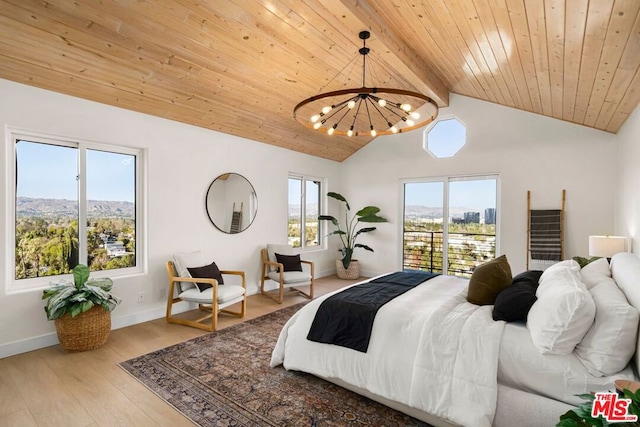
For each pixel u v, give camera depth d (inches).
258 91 152.9
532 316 75.2
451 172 216.1
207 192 174.7
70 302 113.0
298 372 103.6
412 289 114.9
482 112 203.3
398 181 240.5
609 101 126.1
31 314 117.6
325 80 153.3
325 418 81.6
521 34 98.6
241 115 169.3
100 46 106.7
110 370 103.5
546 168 185.3
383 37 116.7
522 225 192.1
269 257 203.6
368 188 255.6
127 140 143.0
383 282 126.8
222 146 182.2
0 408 83.6
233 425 78.5
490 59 127.3
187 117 159.2
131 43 108.7
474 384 71.9
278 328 141.9
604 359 64.0
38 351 116.6
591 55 94.6
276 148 215.5
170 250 159.0
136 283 146.5
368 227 253.1
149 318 150.3
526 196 190.9
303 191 243.0
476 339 76.0
